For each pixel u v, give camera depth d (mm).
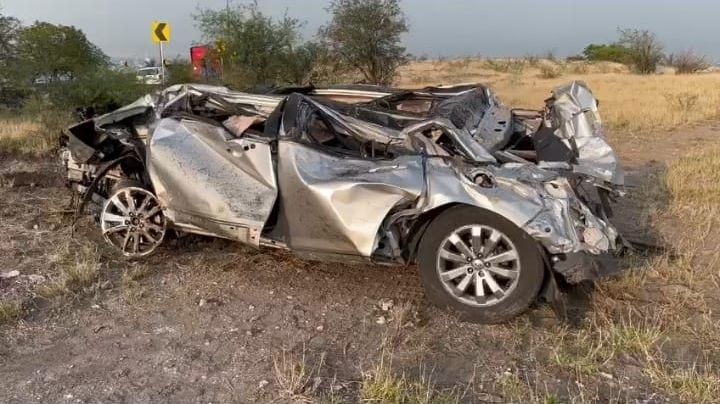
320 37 18625
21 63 15281
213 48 16125
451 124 4758
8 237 6066
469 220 4434
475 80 28250
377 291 5051
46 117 12023
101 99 13352
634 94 20094
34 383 3752
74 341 4254
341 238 4664
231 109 5648
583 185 4625
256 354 4109
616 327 4328
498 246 4434
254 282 5191
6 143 10250
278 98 5648
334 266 5504
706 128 13500
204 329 4438
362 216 4570
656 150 11023
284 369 3881
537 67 40125
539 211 4277
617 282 5062
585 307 4754
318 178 4727
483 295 4473
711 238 6266
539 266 4316
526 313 4645
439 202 4414
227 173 5094
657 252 5762
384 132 4910
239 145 5086
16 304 4602
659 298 4898
